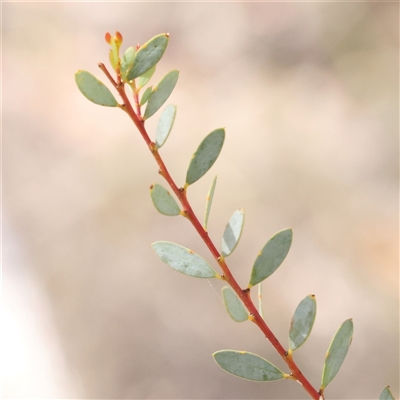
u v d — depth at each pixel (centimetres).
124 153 120
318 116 116
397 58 115
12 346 94
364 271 96
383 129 109
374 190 105
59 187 119
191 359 94
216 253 33
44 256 109
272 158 113
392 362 85
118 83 33
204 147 33
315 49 124
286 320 92
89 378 95
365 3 121
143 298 102
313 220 105
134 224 111
